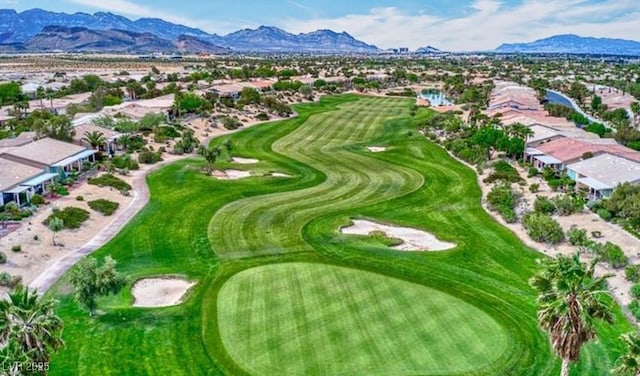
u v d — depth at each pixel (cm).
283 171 8994
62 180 7638
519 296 4597
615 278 4944
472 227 6444
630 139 10900
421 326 4006
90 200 6900
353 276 4909
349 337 3841
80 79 19575
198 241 5856
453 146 10575
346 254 5512
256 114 14650
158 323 4066
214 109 14500
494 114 13925
